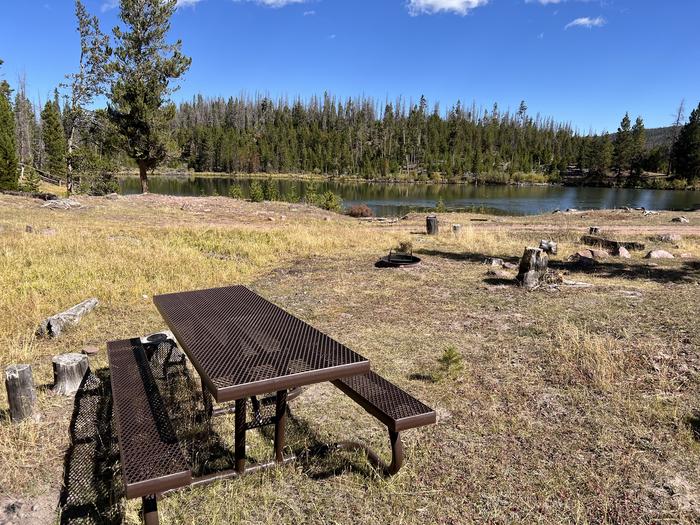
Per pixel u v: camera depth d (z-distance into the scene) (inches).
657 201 1551.4
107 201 784.3
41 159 2007.9
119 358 126.5
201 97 5684.1
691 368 146.0
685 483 94.2
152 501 74.3
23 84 1953.7
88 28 992.2
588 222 700.7
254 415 117.5
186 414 121.1
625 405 125.7
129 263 296.5
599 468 99.5
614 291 251.0
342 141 4033.0
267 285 271.7
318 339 106.7
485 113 5290.4
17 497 92.7
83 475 98.3
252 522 85.7
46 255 309.0
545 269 266.1
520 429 115.3
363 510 88.7
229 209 789.2
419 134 4045.3
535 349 167.5
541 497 91.0
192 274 281.6
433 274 301.6
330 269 320.5
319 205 1015.0
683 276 296.0
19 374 115.8
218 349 98.9
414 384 141.1
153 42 1013.2
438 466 101.2
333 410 126.2
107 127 1040.8
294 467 101.8
